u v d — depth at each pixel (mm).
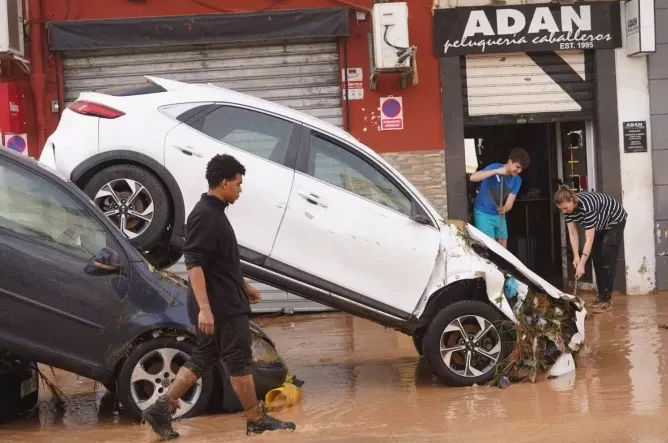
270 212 7629
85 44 12297
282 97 12789
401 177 8016
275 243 7633
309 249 7688
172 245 7590
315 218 7691
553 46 12906
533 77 13086
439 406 7172
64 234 6836
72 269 6754
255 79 12758
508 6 12844
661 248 13109
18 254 6648
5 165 6824
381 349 10070
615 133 13047
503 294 8008
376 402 7418
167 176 7559
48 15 12391
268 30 12430
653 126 13047
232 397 7070
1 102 12094
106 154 7559
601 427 6211
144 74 12656
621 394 7234
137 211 7594
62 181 6961
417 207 7973
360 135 12781
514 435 6105
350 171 7887
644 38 12586
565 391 7480
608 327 10469
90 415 7387
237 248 6293
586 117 13156
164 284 7020
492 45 12852
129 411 6828
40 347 6680
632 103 13047
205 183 7598
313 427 6539
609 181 13047
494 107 13047
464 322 7988
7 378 7188
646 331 10094
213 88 7965
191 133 7664
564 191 10742
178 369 6902
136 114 7664
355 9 12633
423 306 7945
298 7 12703
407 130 12836
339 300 7785
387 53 12000
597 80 13016
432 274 7949
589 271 13586
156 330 6906
